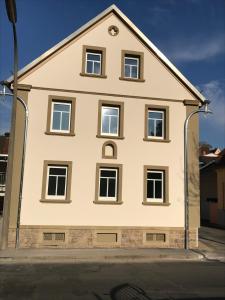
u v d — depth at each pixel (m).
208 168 32.09
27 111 17.80
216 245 18.92
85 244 17.50
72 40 18.78
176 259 15.21
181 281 10.39
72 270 12.12
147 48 19.48
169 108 19.19
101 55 19.14
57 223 17.39
